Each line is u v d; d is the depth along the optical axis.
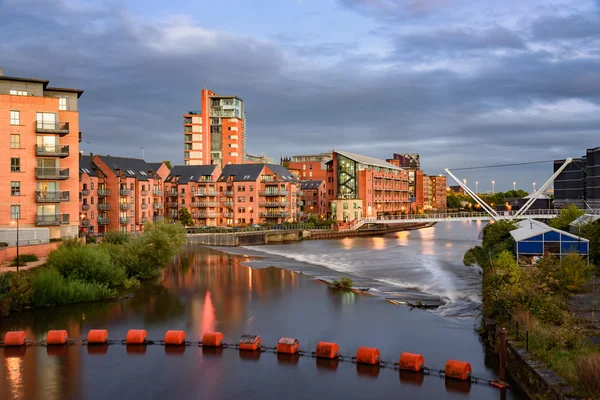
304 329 34.53
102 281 48.25
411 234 132.25
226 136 157.75
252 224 118.75
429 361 27.67
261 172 124.31
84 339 32.16
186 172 126.62
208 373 26.30
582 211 69.25
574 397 18.20
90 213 94.44
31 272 44.44
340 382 24.92
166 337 31.14
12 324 35.94
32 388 24.58
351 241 109.56
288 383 24.89
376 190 148.25
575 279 34.50
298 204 132.88
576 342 23.44
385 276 57.31
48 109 60.78
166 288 50.06
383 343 31.05
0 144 58.53
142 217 107.19
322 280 54.78
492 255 53.25
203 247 95.12
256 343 29.89
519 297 29.70
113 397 23.52
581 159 98.75
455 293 46.22
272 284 52.59
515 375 23.97
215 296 46.03
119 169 103.56
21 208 59.47
